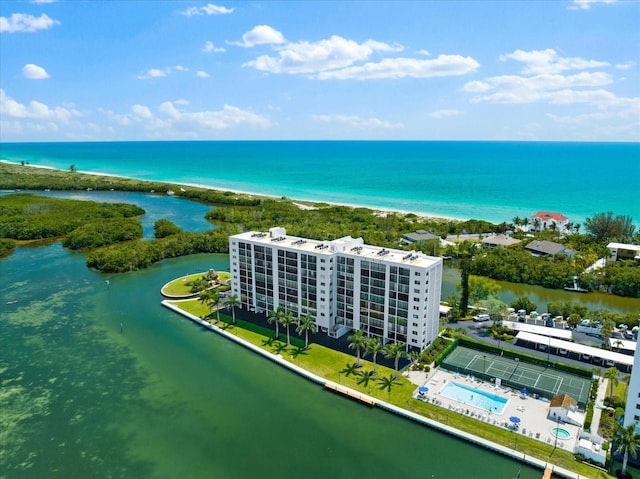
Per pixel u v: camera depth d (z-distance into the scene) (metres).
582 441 77.56
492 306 125.81
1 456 79.50
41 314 140.75
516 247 199.00
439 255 195.75
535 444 79.31
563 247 193.12
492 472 74.69
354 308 118.94
